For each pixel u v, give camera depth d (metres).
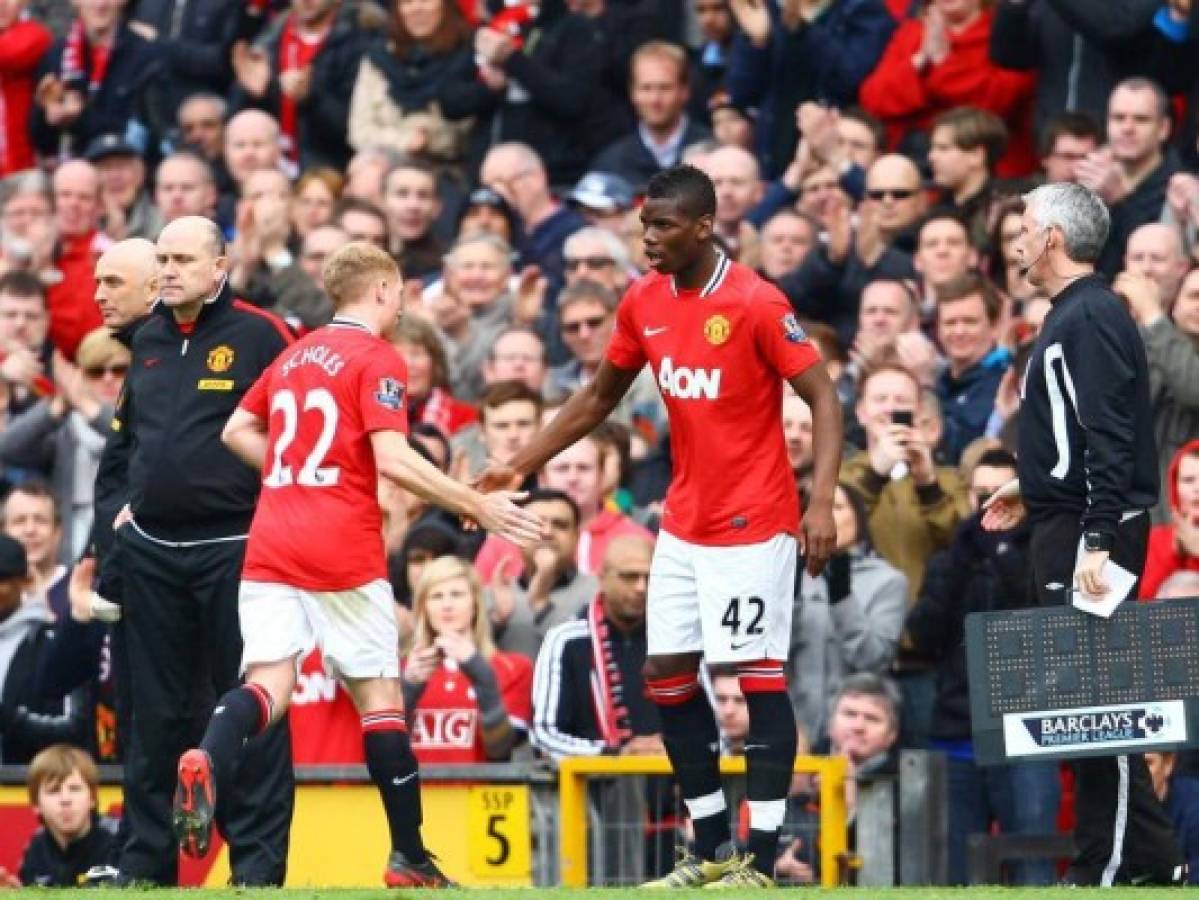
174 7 60.81
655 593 29.11
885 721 37.72
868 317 45.81
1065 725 29.31
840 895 25.58
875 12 52.78
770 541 28.55
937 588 38.16
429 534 41.19
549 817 35.38
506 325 50.12
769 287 28.50
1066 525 29.75
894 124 52.41
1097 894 25.77
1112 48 49.16
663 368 28.75
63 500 48.59
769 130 53.84
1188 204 46.03
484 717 38.25
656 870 34.81
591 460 42.66
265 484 29.80
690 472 28.78
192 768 27.95
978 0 51.41
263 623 29.39
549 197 53.28
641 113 54.22
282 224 50.59
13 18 60.78
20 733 41.50
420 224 52.91
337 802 35.69
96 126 60.53
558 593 40.94
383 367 29.44
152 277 33.56
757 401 28.52
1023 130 51.25
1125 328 29.38
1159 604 29.17
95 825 38.12
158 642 32.53
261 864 32.06
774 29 53.69
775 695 28.75
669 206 28.17
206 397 32.31
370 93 57.53
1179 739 29.12
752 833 28.67
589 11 56.41
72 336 55.03
